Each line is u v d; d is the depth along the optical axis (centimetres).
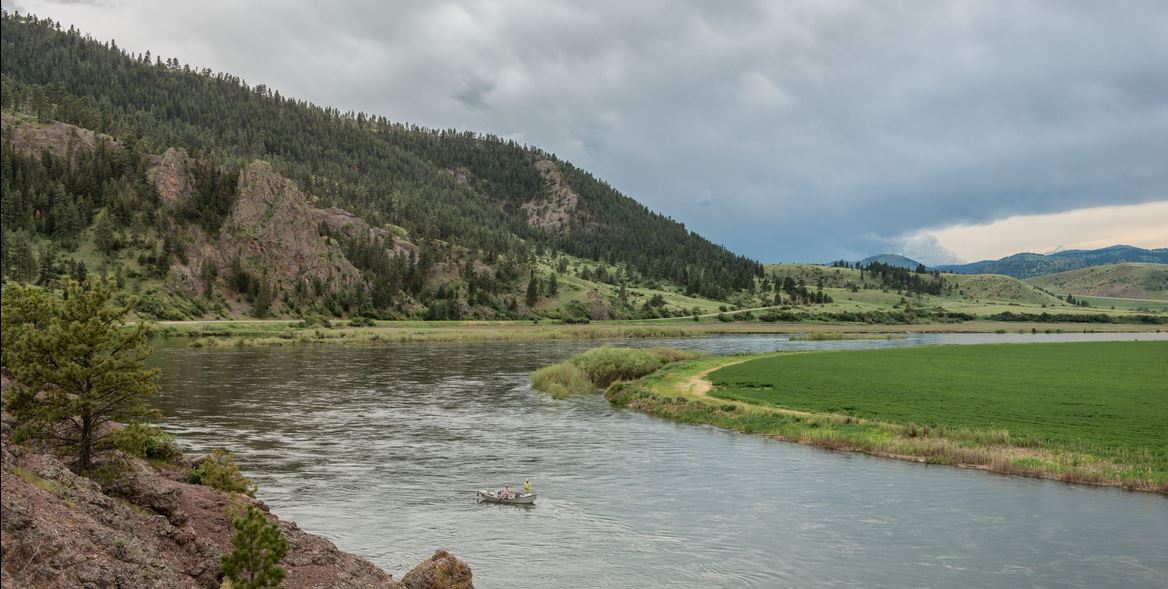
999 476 3766
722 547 2681
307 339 13700
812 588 2319
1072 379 7425
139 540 1688
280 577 1638
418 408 5888
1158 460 3794
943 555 2605
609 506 3189
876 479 3688
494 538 2758
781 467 3950
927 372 8088
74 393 2358
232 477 2634
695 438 4747
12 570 1330
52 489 1689
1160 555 2600
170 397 6225
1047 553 2622
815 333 16925
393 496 3300
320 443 4441
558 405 6159
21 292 2391
